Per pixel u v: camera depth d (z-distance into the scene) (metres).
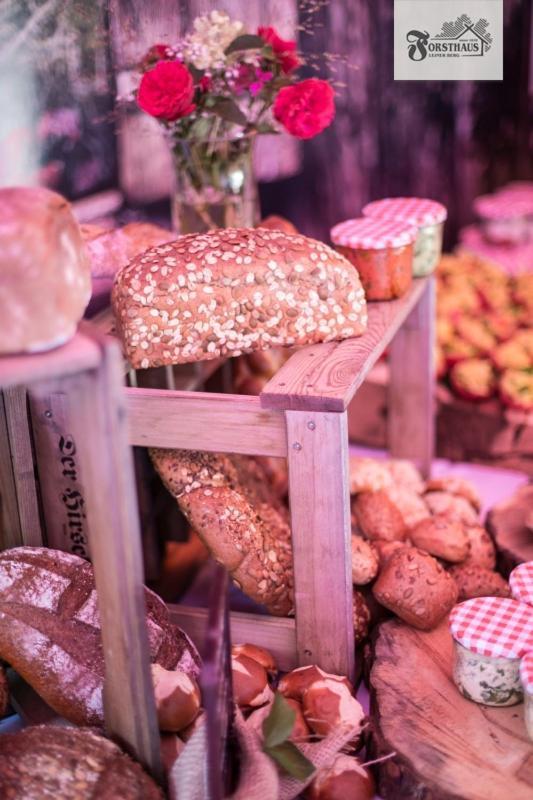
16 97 2.78
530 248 4.16
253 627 2.26
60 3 2.72
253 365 3.04
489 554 2.52
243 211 2.60
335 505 2.03
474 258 3.94
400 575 2.23
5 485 2.29
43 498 2.32
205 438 2.10
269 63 2.46
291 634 2.24
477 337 3.36
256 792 1.71
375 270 2.46
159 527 2.82
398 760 1.85
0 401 2.21
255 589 2.20
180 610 2.37
